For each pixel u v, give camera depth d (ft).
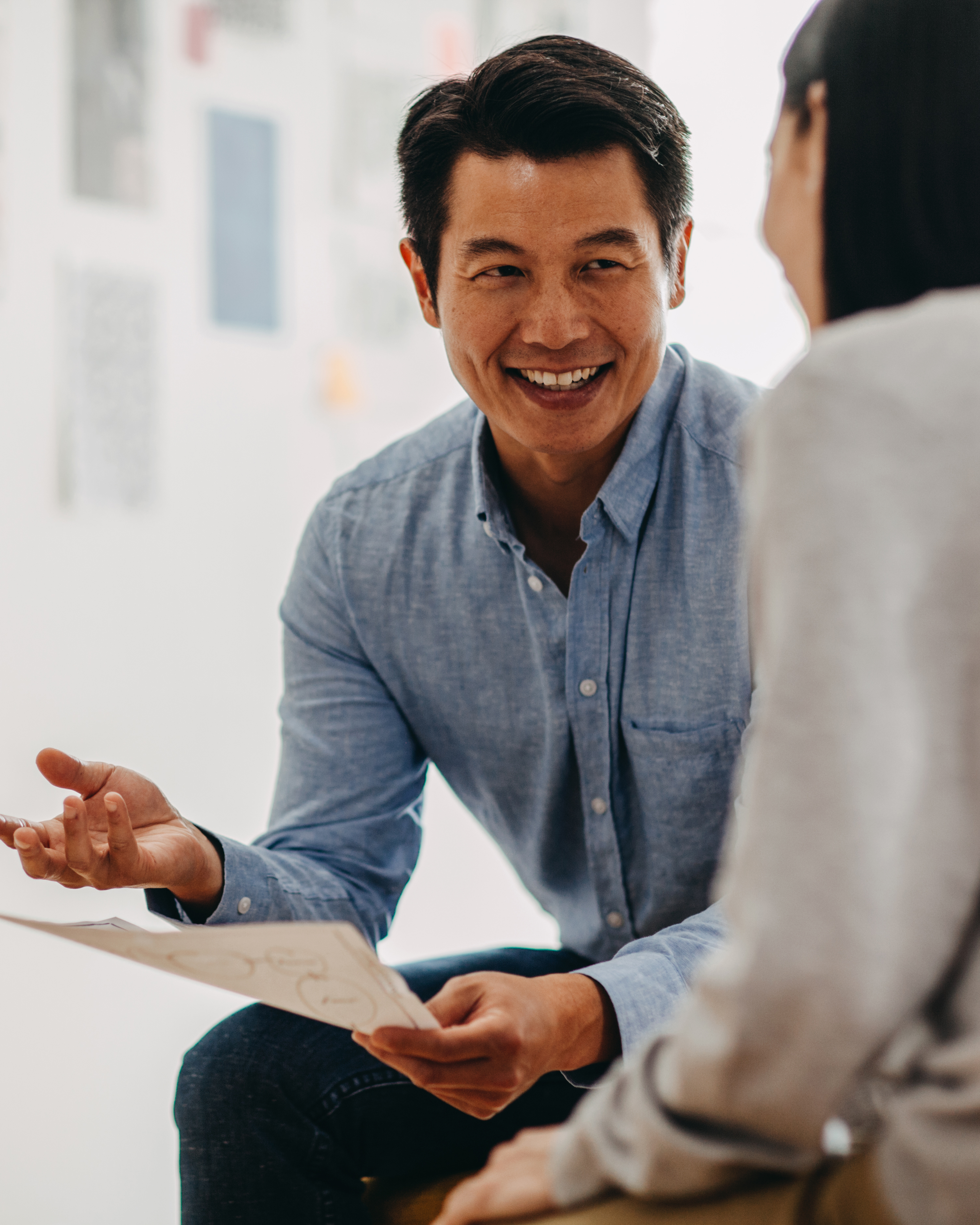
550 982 3.23
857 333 1.93
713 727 4.09
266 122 11.67
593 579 4.17
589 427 3.91
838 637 1.79
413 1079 2.99
